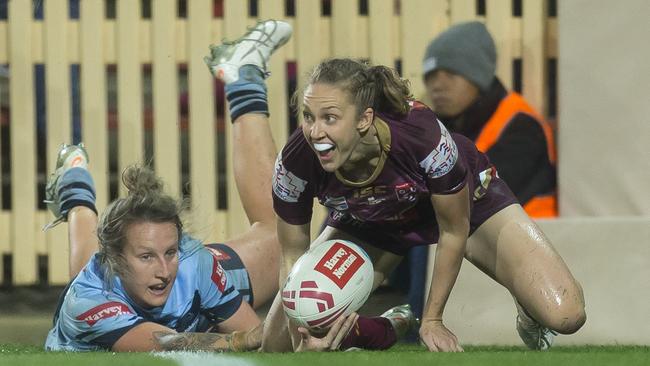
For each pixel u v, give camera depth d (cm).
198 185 3097
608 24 2609
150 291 2042
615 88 2603
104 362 1639
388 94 1716
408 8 3006
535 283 1967
